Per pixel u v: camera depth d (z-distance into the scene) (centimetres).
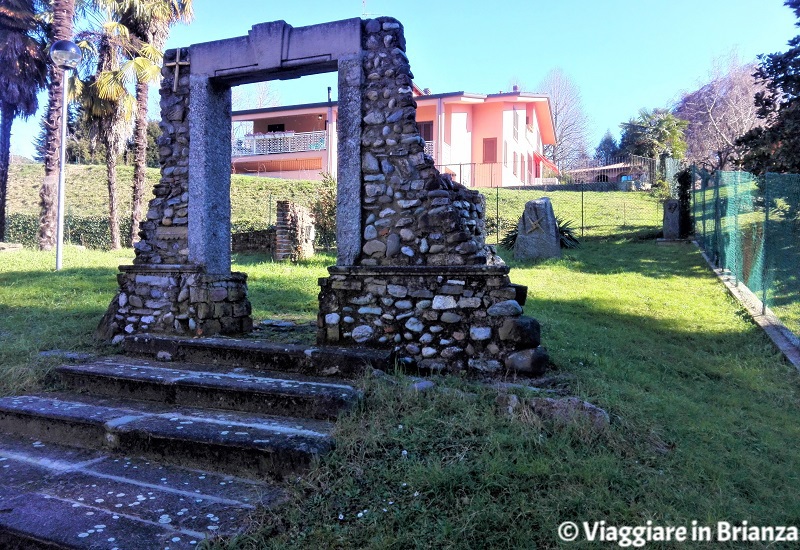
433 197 447
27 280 889
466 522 248
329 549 239
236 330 550
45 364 463
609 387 410
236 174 2377
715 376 532
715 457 336
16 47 1395
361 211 466
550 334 580
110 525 250
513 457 298
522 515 255
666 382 488
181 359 473
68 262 1116
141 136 1542
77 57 1055
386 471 290
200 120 523
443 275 435
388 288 448
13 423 376
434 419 337
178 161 540
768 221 751
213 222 533
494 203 1872
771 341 631
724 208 1023
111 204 1559
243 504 271
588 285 913
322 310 465
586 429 325
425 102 2262
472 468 287
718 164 2566
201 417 358
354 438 315
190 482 296
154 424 340
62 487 289
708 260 1071
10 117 1598
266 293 811
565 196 2011
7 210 2272
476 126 2406
